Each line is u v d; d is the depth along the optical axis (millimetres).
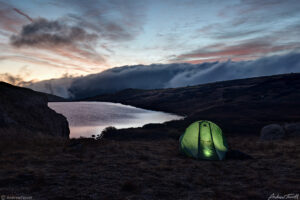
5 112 17297
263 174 7277
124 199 5078
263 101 67312
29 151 10141
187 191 5738
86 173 7105
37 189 5535
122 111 82312
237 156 9898
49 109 26062
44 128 21266
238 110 52469
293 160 9234
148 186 6043
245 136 22797
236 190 5812
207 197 5301
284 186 6012
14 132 14273
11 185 5758
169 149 12734
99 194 5348
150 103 124812
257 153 11281
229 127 29906
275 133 17891
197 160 9625
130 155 10266
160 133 25750
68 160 8828
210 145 10078
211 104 84062
